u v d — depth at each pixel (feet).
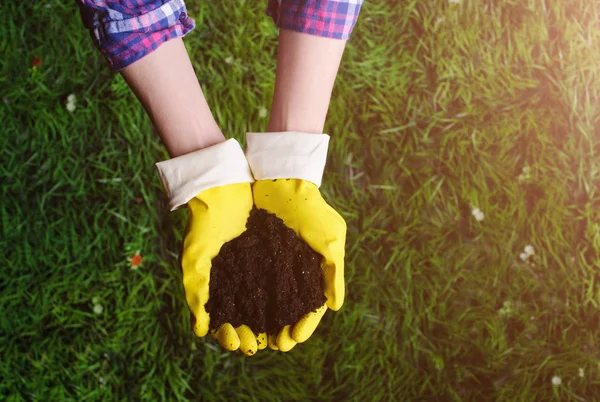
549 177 6.27
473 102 6.34
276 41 6.30
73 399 5.91
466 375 6.11
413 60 6.35
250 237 3.65
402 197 6.22
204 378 5.98
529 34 6.40
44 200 6.03
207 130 3.70
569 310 6.18
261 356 6.05
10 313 5.93
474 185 6.22
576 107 6.35
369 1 6.38
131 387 5.94
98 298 5.95
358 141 6.25
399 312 6.07
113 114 6.13
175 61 3.63
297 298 3.61
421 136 6.28
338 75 6.27
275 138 3.66
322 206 3.67
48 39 6.13
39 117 6.06
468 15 6.36
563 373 6.09
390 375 6.02
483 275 6.16
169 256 6.06
